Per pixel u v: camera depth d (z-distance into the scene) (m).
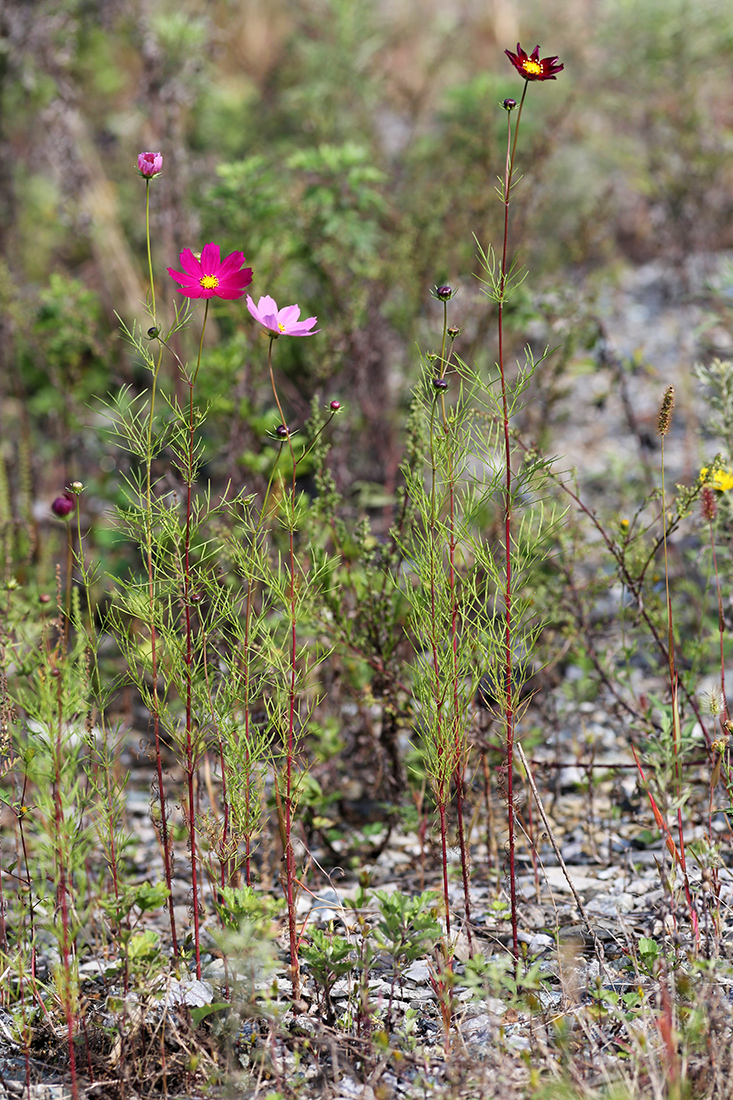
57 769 2.09
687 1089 1.89
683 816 3.01
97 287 6.46
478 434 2.48
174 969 2.36
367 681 3.39
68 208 5.89
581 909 2.45
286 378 5.15
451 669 2.27
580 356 5.28
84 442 5.50
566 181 7.03
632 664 3.96
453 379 4.81
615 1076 1.99
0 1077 2.17
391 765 3.21
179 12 6.44
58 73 5.84
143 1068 2.14
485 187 5.37
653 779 2.42
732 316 4.94
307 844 3.23
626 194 7.31
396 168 6.07
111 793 2.34
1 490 4.38
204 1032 2.20
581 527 3.89
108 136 6.78
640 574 2.97
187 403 4.64
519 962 2.22
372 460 5.09
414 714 2.95
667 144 6.67
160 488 4.24
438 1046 2.19
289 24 7.72
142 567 4.67
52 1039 2.27
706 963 2.10
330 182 4.92
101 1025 2.25
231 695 2.37
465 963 2.30
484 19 8.34
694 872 2.70
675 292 6.53
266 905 2.21
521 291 4.70
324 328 4.66
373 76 7.01
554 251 6.27
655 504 4.05
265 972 2.31
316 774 3.45
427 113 7.25
